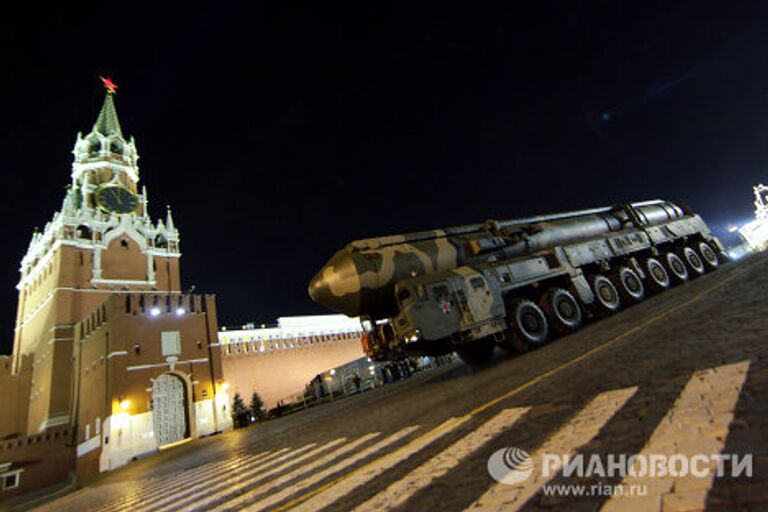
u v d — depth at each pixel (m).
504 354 13.56
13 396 44.19
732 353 4.36
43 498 27.86
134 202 51.38
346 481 4.43
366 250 11.48
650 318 9.11
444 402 7.81
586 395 4.71
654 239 16.95
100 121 56.78
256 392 53.59
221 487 6.83
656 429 3.08
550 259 13.32
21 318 51.28
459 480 3.34
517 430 4.25
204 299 39.59
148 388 32.78
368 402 15.12
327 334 66.06
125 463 29.16
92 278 43.38
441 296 10.62
